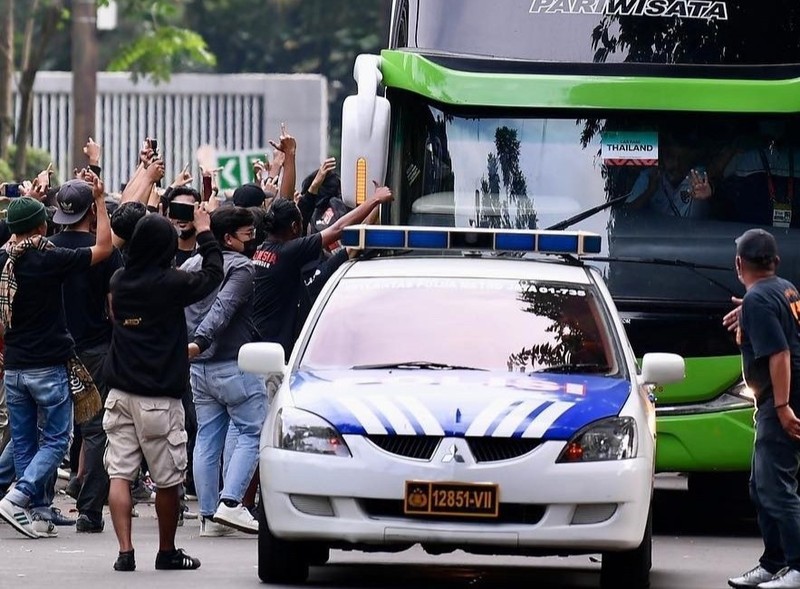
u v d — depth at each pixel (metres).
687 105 41.66
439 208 42.31
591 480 29.42
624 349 32.38
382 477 29.38
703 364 41.09
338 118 177.88
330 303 33.22
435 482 29.25
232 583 32.12
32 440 39.50
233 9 178.38
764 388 31.25
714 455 40.78
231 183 75.56
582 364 31.95
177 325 33.50
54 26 93.56
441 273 33.69
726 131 42.22
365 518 29.55
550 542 29.38
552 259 35.22
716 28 42.34
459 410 29.75
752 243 31.25
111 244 38.72
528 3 42.81
